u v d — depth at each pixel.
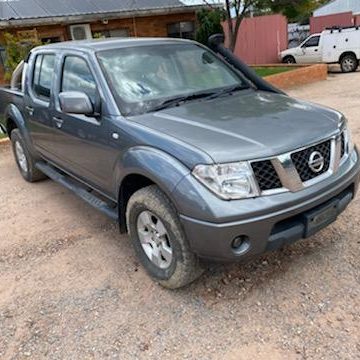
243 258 2.63
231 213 2.49
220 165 2.54
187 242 2.79
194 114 3.22
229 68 4.29
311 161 2.78
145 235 3.21
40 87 4.68
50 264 3.66
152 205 2.92
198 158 2.58
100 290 3.23
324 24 25.28
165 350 2.58
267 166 2.61
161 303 3.01
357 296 2.88
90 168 3.85
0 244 4.11
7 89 5.80
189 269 2.89
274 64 19.05
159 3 17.23
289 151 2.67
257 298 2.96
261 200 2.56
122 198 3.37
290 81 13.45
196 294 3.07
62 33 14.64
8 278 3.50
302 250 3.47
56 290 3.28
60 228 4.34
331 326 2.63
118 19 15.66
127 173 3.10
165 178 2.71
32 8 14.88
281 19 19.80
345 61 17.44
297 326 2.67
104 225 4.32
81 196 4.14
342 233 3.68
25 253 3.89
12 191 5.59
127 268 3.49
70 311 3.01
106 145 3.40
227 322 2.77
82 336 2.76
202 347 2.58
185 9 16.36
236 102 3.53
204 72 4.04
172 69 3.86
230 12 14.40
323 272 3.17
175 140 2.78
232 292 3.05
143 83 3.58
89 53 3.71
